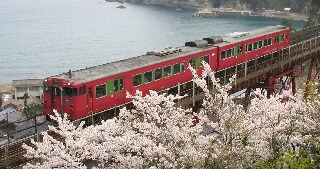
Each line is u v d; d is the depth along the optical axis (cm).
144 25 16275
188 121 1330
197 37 12794
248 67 3297
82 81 2058
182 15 19825
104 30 15338
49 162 1131
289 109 1323
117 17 19762
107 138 1167
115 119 1327
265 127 1201
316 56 4278
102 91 2169
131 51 11312
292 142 1174
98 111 2162
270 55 3694
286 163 1004
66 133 1195
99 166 1195
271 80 3478
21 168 1559
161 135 1214
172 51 2714
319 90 1309
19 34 15112
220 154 1050
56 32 15350
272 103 1376
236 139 1109
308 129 1215
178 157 1145
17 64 10494
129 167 1143
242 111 1223
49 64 10394
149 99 1385
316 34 5119
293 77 3825
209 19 17875
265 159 1054
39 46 12675
